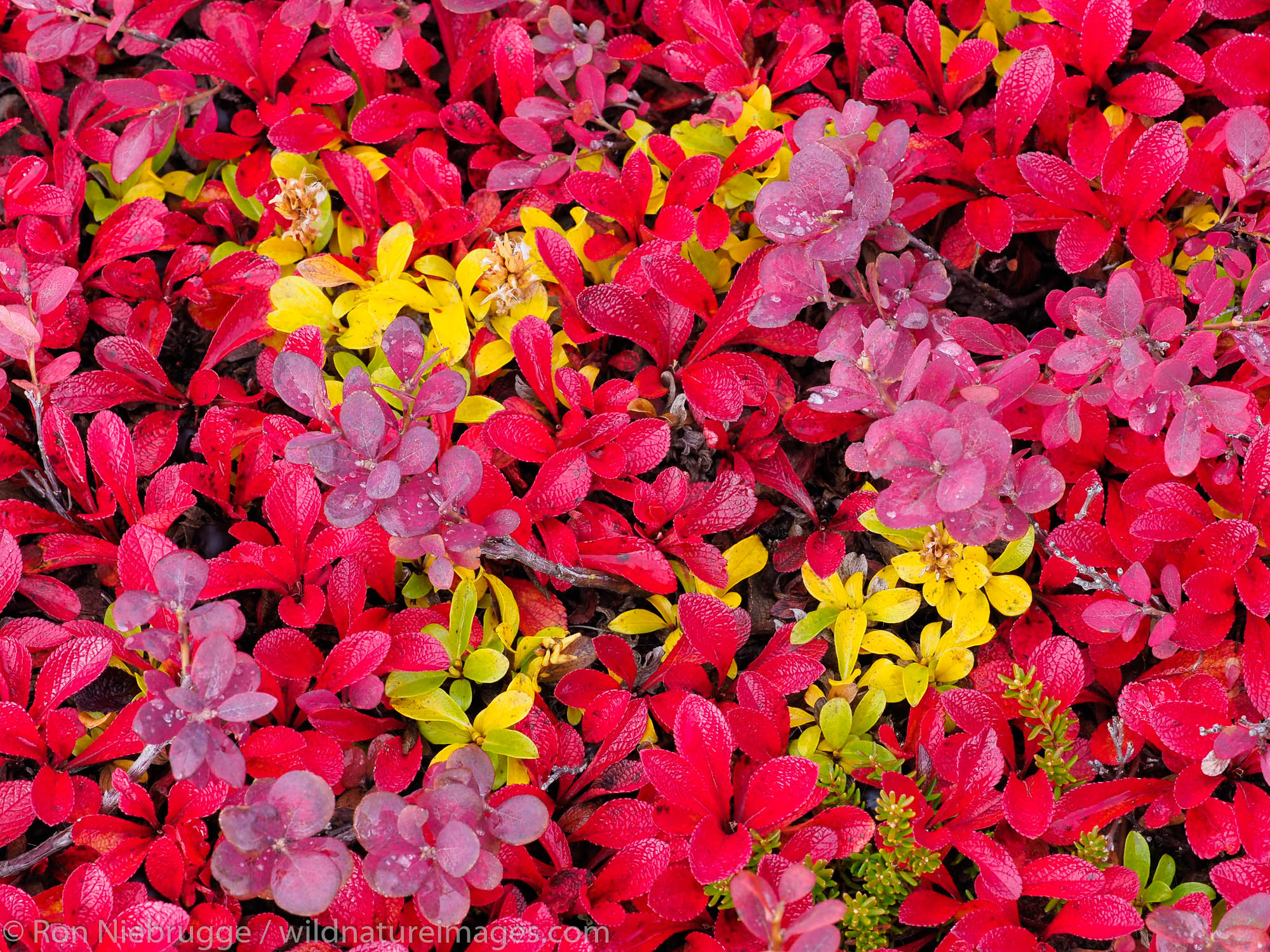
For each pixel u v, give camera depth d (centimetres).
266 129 86
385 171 85
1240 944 75
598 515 82
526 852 78
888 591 81
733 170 83
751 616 83
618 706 79
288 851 74
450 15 86
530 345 81
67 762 79
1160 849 81
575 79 86
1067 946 79
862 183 79
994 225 82
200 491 82
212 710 75
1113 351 78
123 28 84
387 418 79
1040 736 80
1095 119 83
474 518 80
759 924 73
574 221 86
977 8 85
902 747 81
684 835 79
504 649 81
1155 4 85
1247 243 83
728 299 82
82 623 80
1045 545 82
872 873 78
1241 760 79
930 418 76
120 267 83
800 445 84
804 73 84
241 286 84
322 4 84
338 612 80
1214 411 78
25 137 86
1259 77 83
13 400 84
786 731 79
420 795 75
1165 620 78
